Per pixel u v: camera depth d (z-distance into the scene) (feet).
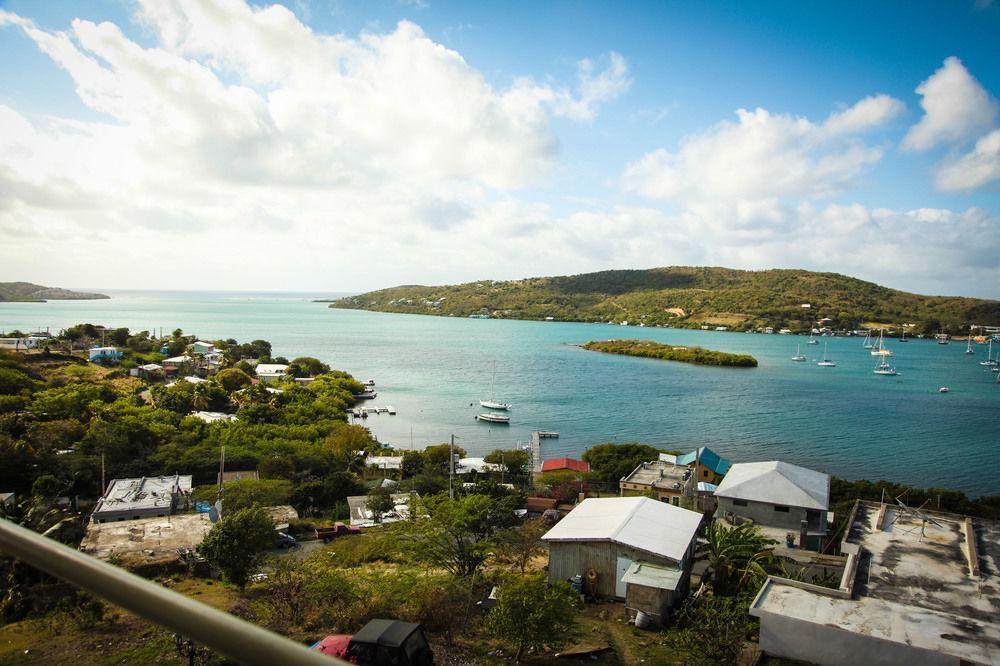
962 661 43.62
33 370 238.27
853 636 47.34
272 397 242.58
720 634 53.72
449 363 455.22
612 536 74.64
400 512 128.77
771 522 88.38
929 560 61.77
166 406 213.05
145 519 96.48
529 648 56.95
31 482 126.62
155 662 43.86
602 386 355.77
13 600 52.65
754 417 269.85
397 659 43.65
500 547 87.56
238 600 63.87
